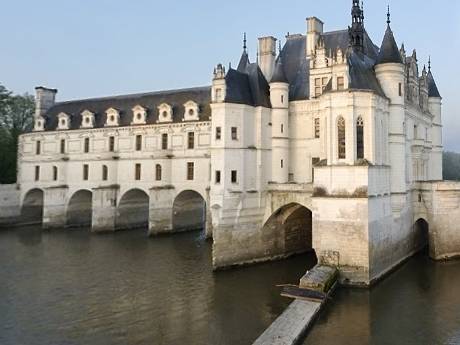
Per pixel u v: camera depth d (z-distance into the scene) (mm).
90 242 63938
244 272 46375
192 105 68562
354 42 53125
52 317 33062
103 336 29359
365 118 41406
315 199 41844
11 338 28969
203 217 77562
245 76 52000
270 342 26500
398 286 40219
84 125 78938
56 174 81312
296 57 58500
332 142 41625
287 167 51719
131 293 39125
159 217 68125
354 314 33094
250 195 49031
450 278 42844
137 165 72938
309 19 56938
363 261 39312
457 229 50875
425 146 58469
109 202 72875
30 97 99062
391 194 46062
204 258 53188
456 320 31844
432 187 51156
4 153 90500
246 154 48781
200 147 67125
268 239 51062
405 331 29891
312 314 31562
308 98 52312
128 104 78625
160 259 52750
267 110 50906
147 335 29547
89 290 40094
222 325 31281
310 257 53750
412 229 52750
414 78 55188
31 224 84375
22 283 42438
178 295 38438
